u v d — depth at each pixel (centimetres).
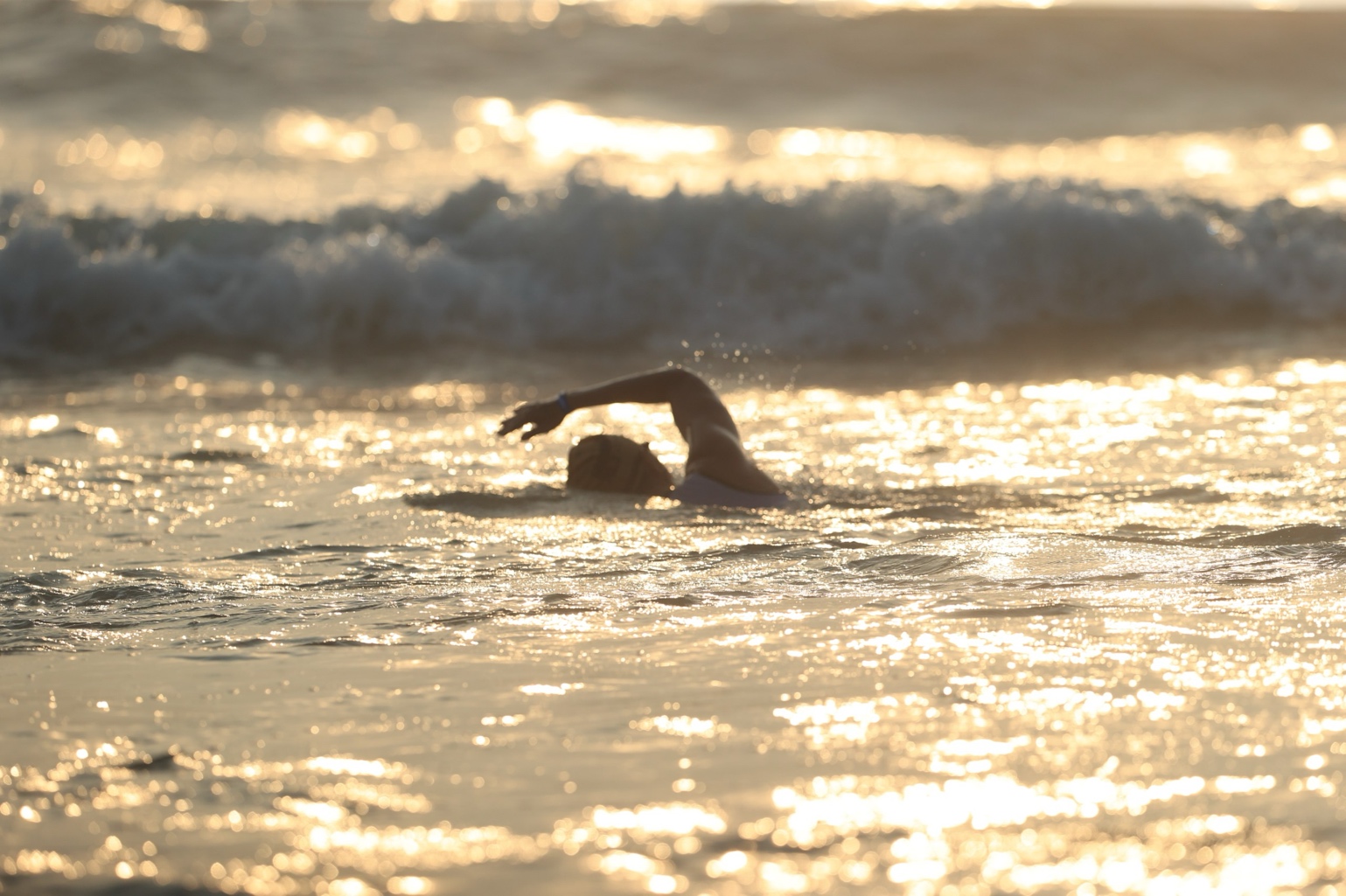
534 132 8256
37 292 3572
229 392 2878
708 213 3888
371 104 8688
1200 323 3672
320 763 746
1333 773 693
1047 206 3862
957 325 3672
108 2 9719
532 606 1152
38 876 591
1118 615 1061
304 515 1598
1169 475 1769
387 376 3141
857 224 3891
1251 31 10275
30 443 2120
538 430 1817
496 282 3734
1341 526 1405
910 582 1211
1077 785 682
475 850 611
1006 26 10181
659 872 579
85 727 825
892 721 800
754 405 2489
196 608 1169
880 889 557
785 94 9469
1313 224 4147
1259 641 973
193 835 638
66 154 6794
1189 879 563
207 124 7956
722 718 816
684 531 1484
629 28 10238
